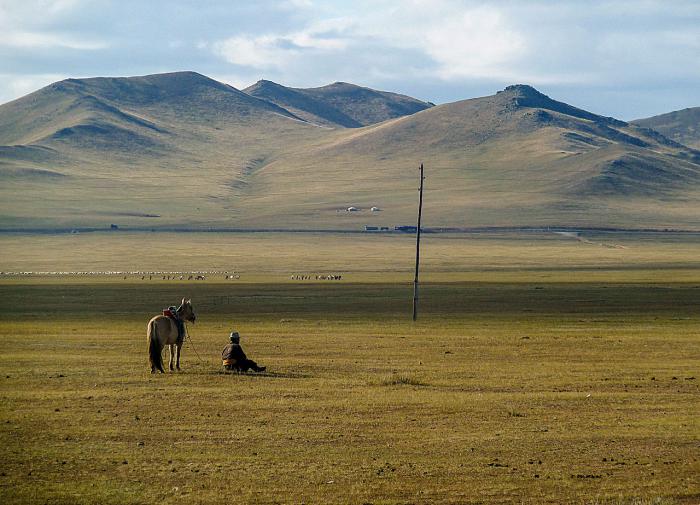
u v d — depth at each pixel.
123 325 92.62
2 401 40.22
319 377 50.28
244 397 41.94
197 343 70.69
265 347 67.31
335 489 27.98
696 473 30.17
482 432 35.50
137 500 26.62
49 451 31.61
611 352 65.19
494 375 51.94
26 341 70.31
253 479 28.86
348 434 34.78
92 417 37.03
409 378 49.38
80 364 54.50
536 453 32.47
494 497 27.45
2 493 26.98
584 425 36.97
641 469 30.56
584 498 27.42
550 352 64.94
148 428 35.22
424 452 32.34
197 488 27.86
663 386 47.84
